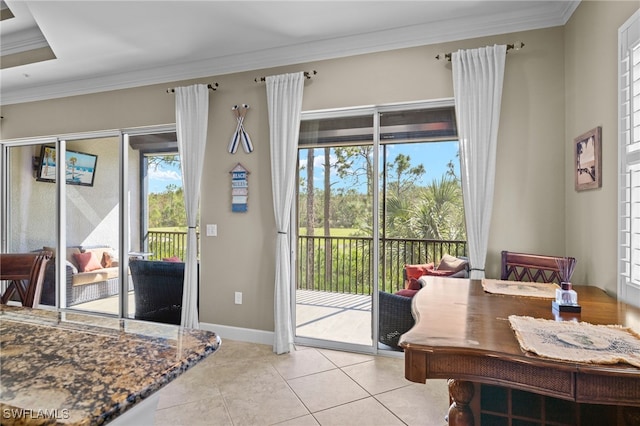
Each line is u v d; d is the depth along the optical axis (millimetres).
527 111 2676
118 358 773
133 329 979
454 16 2717
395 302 3016
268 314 3379
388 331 3072
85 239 4191
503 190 2732
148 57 3439
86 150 4184
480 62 2678
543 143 2643
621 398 961
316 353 3113
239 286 3473
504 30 2715
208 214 3576
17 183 4543
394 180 3111
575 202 2432
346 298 3244
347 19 2768
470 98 2699
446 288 1974
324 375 2689
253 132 3422
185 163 3549
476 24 2744
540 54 2645
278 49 3248
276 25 2857
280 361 2945
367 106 3090
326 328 3285
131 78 3805
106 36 3037
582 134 2328
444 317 1425
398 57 2986
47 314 1146
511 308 1561
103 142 4102
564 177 2598
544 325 1310
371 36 2988
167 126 3785
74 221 4246
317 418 2141
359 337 3189
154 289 3865
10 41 3527
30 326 1005
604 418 1237
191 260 3518
